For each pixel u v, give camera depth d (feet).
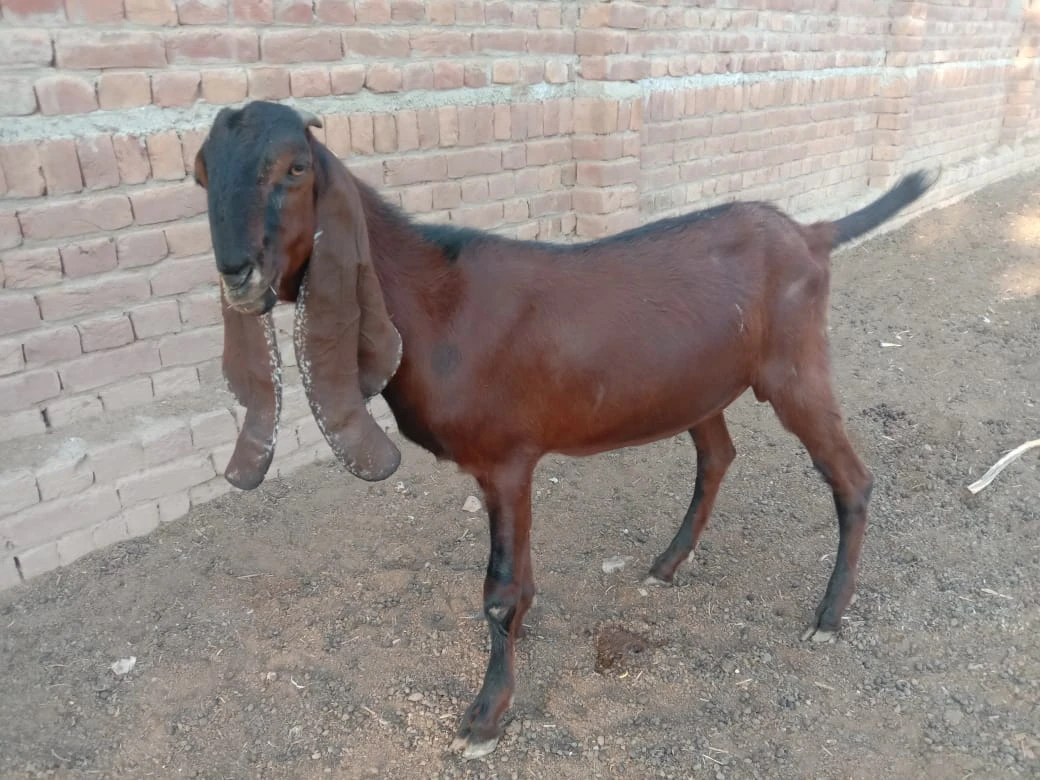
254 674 10.13
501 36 15.94
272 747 9.12
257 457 7.78
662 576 11.70
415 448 15.48
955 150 35.99
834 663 10.27
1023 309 22.57
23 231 11.00
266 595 11.50
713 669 10.18
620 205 18.54
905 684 9.86
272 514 13.32
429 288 8.30
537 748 9.07
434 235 8.52
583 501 13.91
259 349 7.54
